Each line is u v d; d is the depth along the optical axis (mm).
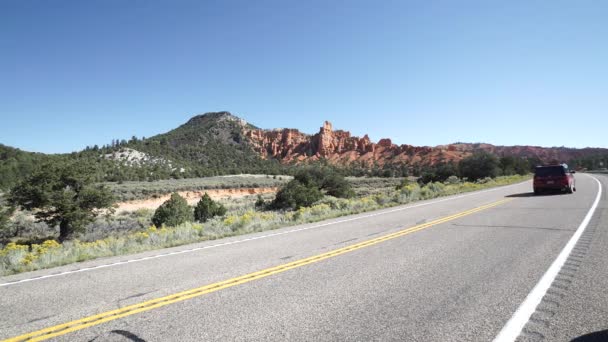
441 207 16156
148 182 95562
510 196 20484
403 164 190500
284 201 34031
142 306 4617
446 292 4699
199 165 187000
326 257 7066
